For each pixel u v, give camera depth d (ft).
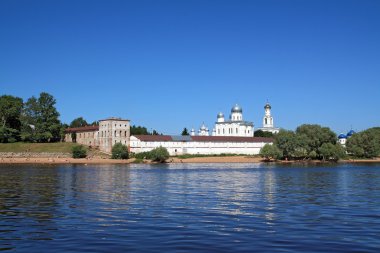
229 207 148.97
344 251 85.92
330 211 139.54
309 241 94.38
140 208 145.79
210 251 85.61
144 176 326.44
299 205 155.02
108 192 201.98
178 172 383.45
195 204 157.48
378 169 438.81
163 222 117.19
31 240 95.20
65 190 209.87
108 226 111.14
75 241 94.07
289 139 652.07
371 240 95.61
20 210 140.05
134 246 89.40
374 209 144.77
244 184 254.27
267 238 97.14
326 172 386.73
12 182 258.57
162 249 86.99
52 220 120.57
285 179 297.33
